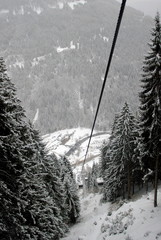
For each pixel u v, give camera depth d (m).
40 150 22.28
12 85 12.41
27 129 11.86
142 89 18.66
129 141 29.05
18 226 9.62
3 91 9.95
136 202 25.12
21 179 10.41
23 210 10.77
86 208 48.09
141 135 19.84
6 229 9.29
